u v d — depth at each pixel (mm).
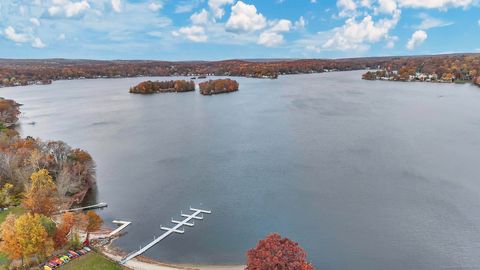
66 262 65625
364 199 95000
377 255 71562
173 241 77875
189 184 108062
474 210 87875
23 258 63875
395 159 125000
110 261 68125
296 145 145000
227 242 77312
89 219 72750
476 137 150750
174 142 155875
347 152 134000
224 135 165250
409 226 81312
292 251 54250
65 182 93125
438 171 113000
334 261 70062
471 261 69250
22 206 82812
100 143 157500
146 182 110500
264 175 113500
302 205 92500
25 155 103500
